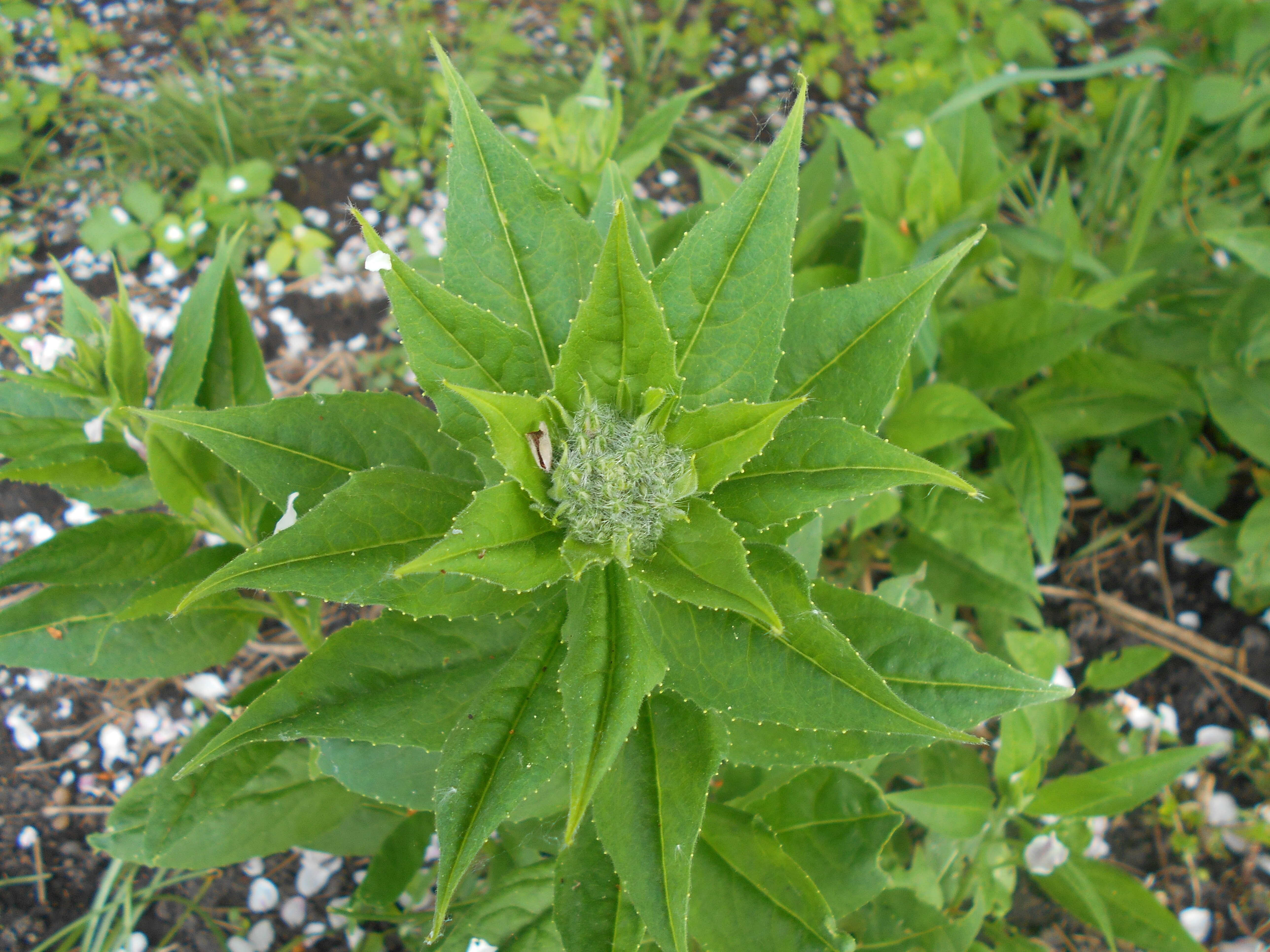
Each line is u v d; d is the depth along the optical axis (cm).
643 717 23
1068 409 48
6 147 62
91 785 47
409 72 65
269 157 63
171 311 58
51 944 43
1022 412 46
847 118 67
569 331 22
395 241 61
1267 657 49
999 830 39
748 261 21
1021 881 45
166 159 63
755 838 29
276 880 45
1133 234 48
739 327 22
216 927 43
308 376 56
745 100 68
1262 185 57
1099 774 36
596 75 48
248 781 31
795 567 21
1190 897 45
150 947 43
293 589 20
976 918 36
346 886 45
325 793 36
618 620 20
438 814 19
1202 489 51
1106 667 44
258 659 49
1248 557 46
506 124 65
